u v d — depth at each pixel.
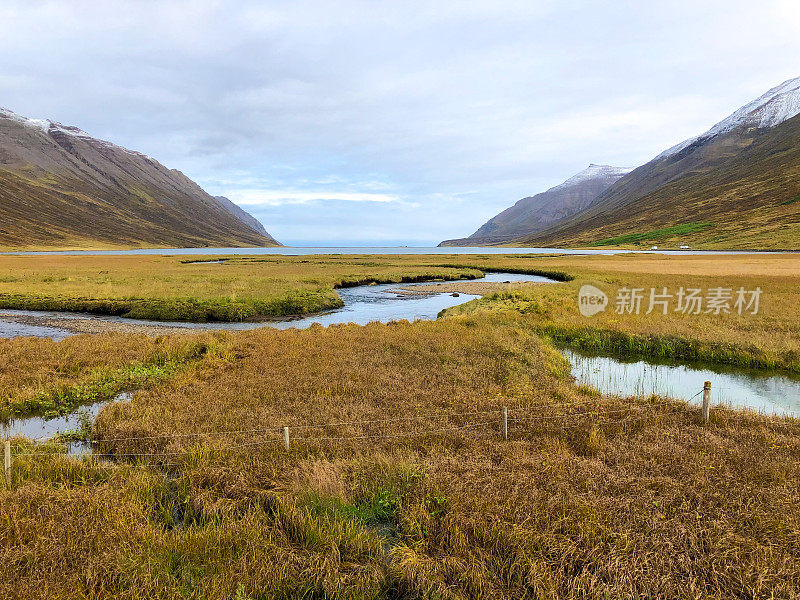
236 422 11.12
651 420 11.55
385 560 6.48
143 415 11.91
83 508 7.34
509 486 7.90
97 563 6.04
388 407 12.23
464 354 18.20
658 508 7.24
